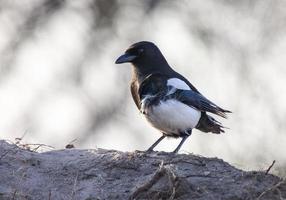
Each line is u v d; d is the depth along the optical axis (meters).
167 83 14.12
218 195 11.54
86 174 12.42
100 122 23.19
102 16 23.78
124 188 12.00
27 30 24.06
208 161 12.61
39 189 12.05
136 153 12.91
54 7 24.06
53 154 13.20
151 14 23.61
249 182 11.81
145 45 14.82
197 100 14.12
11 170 12.42
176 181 11.54
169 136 14.41
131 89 14.99
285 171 13.87
